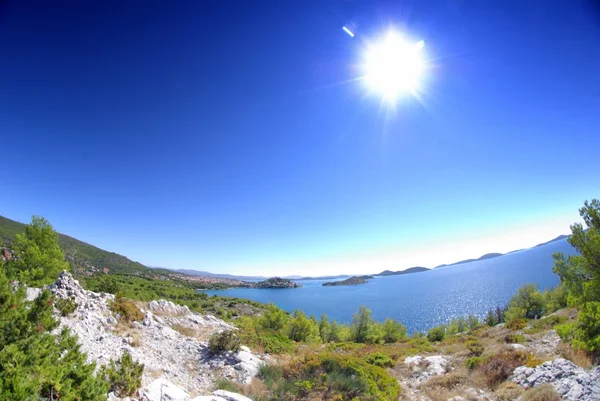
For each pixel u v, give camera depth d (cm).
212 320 2312
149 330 1616
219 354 1421
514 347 1872
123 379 813
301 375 1279
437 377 1562
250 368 1319
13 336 660
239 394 974
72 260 9969
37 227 2675
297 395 1124
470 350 2086
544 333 2172
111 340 1288
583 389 988
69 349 775
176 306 2380
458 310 14300
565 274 1709
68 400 552
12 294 743
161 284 13438
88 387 616
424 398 1345
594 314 1304
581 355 1267
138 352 1251
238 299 12188
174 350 1426
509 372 1381
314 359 1418
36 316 776
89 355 1058
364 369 1420
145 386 911
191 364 1309
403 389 1439
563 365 1191
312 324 4047
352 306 18362
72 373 639
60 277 1750
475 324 7356
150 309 2153
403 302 18950
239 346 1497
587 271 1566
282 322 3953
